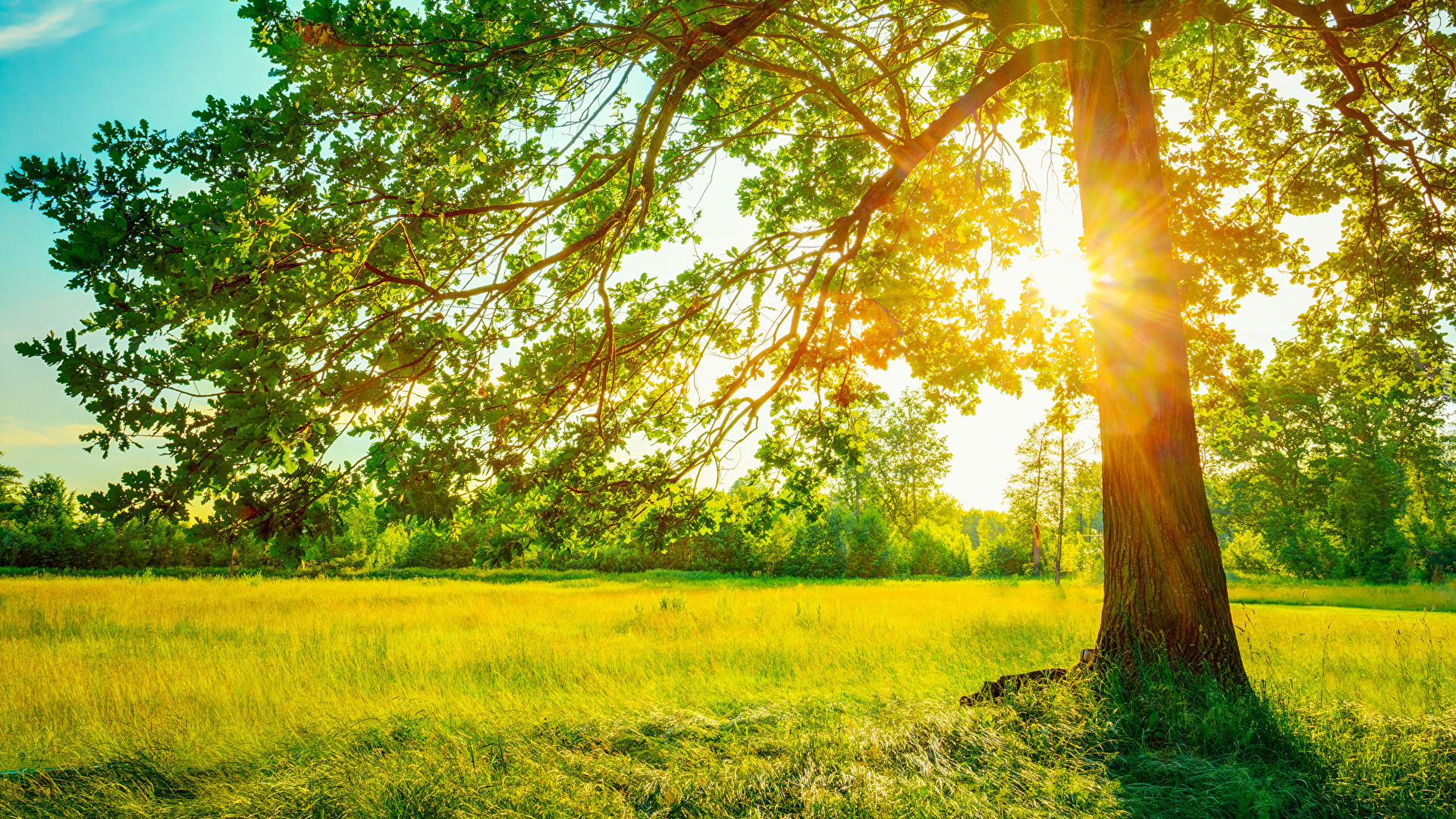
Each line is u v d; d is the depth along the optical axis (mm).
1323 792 4105
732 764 4691
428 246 4359
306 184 3881
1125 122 6320
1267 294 8758
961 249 7516
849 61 7383
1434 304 8883
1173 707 5098
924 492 57875
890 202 7500
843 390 7641
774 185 8359
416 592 26516
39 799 4773
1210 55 8297
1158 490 5863
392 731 5910
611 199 6914
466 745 5305
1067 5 4227
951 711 5543
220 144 3748
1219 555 5785
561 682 8680
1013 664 9289
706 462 7082
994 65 7930
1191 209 8688
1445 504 35875
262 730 6195
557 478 5922
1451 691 6566
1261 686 5508
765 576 48844
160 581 31672
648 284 7484
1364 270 9141
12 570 37344
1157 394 5957
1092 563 35406
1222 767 4344
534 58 4062
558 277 6152
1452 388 9078
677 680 8289
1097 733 4953
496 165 4602
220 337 3771
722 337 7754
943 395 7777
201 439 3449
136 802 4660
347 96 3887
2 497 44031
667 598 21391
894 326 7020
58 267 3252
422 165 4250
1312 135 8594
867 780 4301
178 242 3363
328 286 3965
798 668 9156
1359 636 11789
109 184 3480
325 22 3535
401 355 4176
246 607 19969
